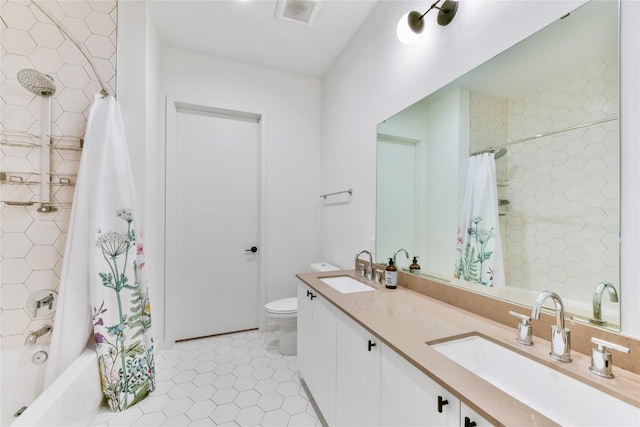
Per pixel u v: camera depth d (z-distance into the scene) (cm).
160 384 195
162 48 252
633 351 75
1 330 167
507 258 116
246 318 294
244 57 272
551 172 100
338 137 267
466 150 135
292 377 206
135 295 173
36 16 177
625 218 80
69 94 182
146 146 200
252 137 297
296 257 303
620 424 66
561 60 96
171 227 255
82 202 161
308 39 244
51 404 114
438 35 150
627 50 79
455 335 101
